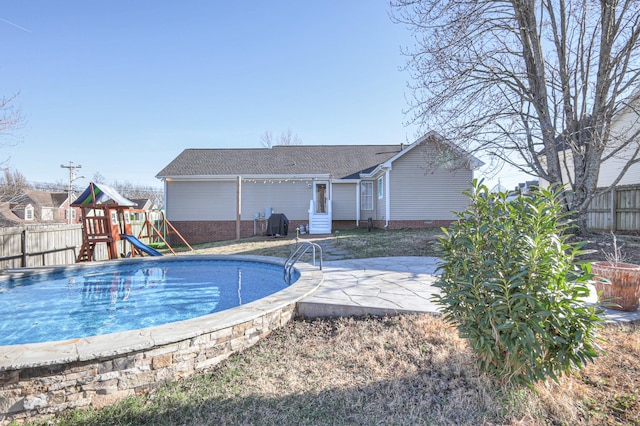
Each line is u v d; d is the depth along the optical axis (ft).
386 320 13.23
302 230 55.77
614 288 13.85
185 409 8.18
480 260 8.02
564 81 27.94
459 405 7.79
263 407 8.11
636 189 33.91
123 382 8.85
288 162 62.85
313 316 14.48
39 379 8.16
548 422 7.13
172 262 30.32
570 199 29.12
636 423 6.95
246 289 22.18
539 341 7.59
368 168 61.46
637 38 24.77
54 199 132.26
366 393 8.55
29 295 20.98
